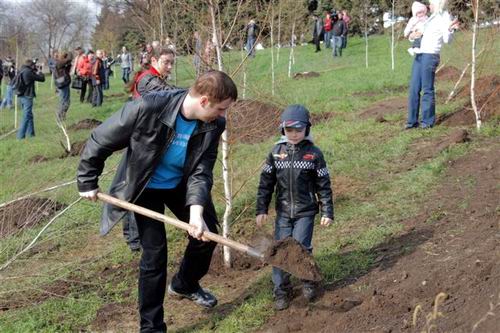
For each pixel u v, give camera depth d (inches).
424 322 141.9
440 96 434.6
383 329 145.8
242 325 171.5
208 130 157.8
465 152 273.3
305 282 173.8
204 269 178.1
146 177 157.2
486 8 381.4
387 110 414.0
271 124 237.5
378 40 1039.0
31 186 309.9
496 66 416.5
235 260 215.0
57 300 204.5
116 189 161.2
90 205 291.9
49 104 770.8
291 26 703.7
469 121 330.6
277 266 151.8
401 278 171.8
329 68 793.6
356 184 264.2
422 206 226.1
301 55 957.2
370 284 174.7
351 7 1136.8
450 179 246.1
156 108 151.3
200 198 157.2
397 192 245.4
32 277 223.0
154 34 331.9
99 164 159.2
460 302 144.7
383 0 913.5
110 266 231.0
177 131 155.7
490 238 177.5
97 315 191.6
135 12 460.4
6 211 269.7
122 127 152.4
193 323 179.0
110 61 1003.3
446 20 317.4
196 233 152.8
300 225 176.4
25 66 542.0
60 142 462.6
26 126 554.3
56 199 302.2
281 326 165.3
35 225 262.8
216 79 148.1
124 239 259.3
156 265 162.2
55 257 247.0
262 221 182.2
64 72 538.3
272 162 181.3
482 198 216.4
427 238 194.5
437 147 287.7
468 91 403.9
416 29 323.9
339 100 504.7
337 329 154.4
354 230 219.0
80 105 772.6
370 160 289.1
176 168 161.3
